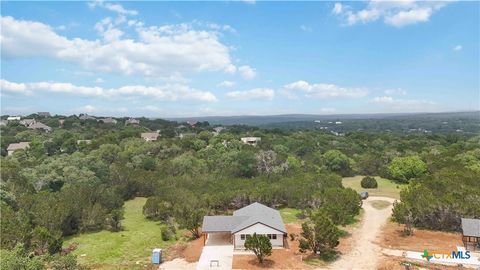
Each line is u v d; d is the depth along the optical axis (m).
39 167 71.69
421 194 50.59
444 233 45.91
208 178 75.25
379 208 60.53
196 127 199.88
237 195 58.06
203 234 46.62
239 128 198.75
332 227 37.84
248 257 38.03
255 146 112.81
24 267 22.59
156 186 72.62
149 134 135.75
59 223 47.06
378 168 95.19
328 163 95.69
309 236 38.22
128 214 60.44
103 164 76.81
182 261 37.88
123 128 159.62
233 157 85.81
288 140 124.00
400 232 46.69
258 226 40.75
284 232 40.62
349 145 127.06
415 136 158.75
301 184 63.03
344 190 56.06
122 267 36.56
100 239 46.72
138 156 89.25
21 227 40.72
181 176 76.19
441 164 81.25
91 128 157.62
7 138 119.62
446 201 46.62
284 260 37.03
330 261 36.75
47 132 136.75
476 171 68.00
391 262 36.16
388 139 146.38
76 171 70.19
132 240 45.94
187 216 49.25
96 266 36.97
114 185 72.12
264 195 58.16
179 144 105.25
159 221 55.41
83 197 56.53
